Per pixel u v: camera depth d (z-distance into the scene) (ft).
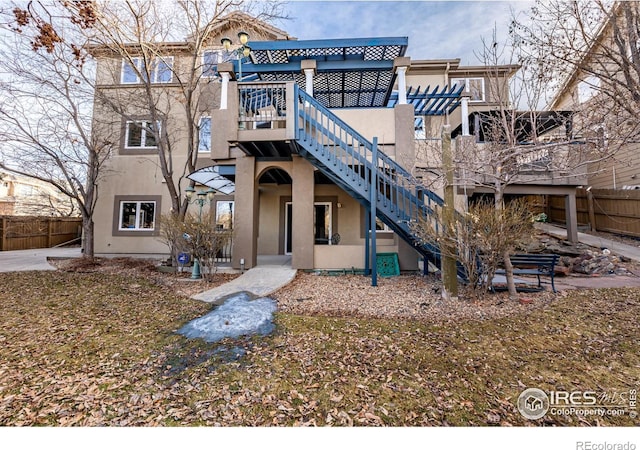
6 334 12.70
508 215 17.20
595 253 27.09
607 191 36.65
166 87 36.86
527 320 14.17
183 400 8.63
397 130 26.12
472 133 32.81
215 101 36.47
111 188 37.70
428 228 18.26
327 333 13.10
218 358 11.01
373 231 22.18
